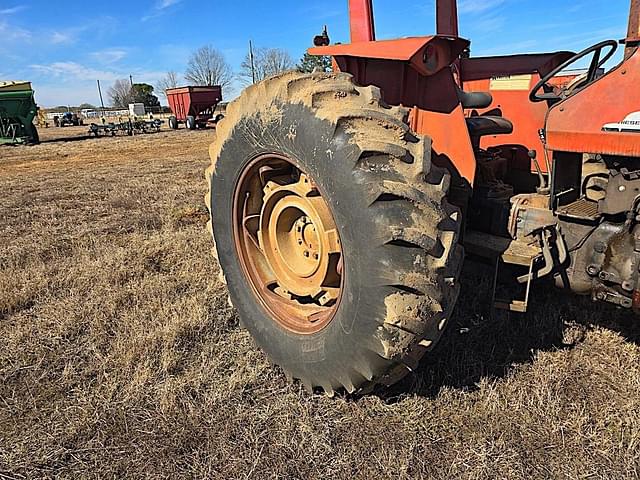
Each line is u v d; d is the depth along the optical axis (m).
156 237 5.29
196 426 2.38
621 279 2.21
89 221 6.45
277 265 2.67
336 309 2.24
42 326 3.41
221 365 2.90
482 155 3.20
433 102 2.59
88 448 2.28
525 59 3.39
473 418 2.36
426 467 2.10
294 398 2.56
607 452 2.13
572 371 2.66
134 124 29.12
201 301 3.63
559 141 2.27
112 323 3.41
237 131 2.54
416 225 1.92
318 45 2.89
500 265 2.75
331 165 2.03
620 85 2.09
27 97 21.88
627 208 2.16
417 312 1.94
